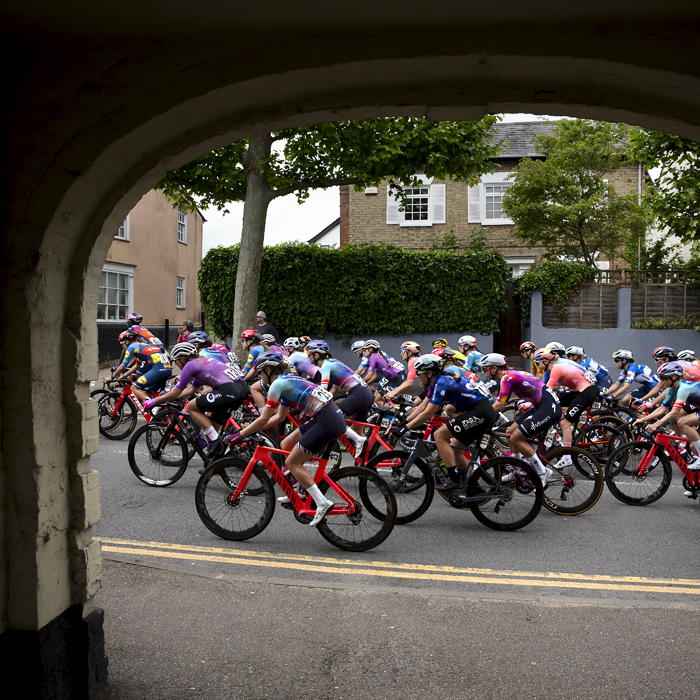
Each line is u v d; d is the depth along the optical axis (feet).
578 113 8.91
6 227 7.96
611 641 11.21
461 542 16.92
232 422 22.24
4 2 6.93
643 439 22.85
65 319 8.79
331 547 16.37
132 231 71.15
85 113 7.98
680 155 31.55
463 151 40.27
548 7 7.07
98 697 9.32
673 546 16.63
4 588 8.30
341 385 22.09
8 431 8.15
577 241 57.77
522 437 19.43
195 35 7.84
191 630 11.51
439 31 7.72
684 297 50.78
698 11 7.23
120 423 30.07
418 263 48.98
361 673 10.10
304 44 7.86
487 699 9.41
